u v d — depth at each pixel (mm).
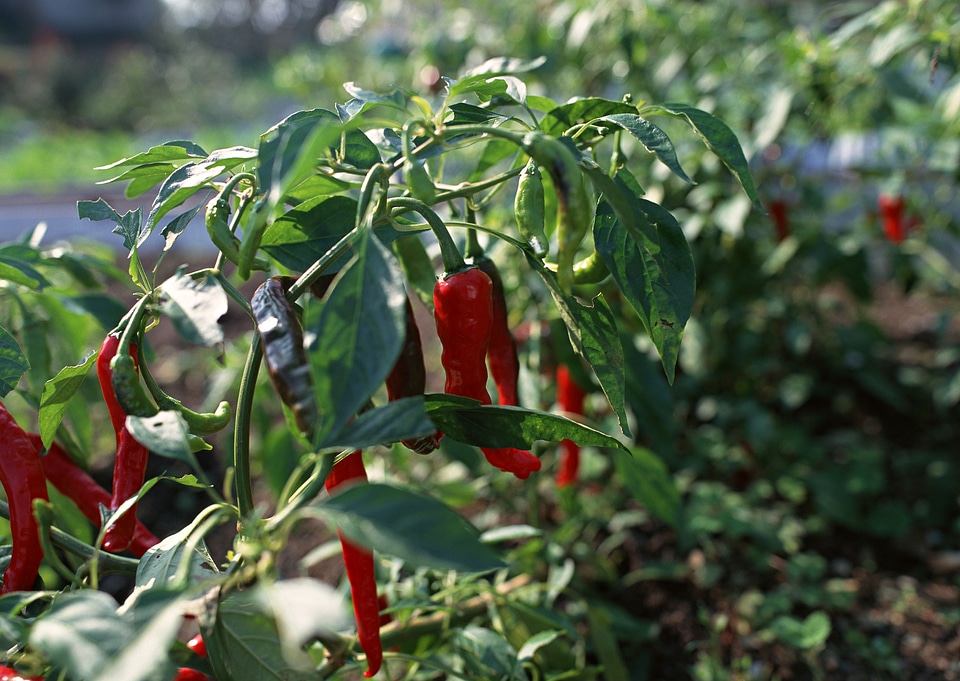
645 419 2139
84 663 714
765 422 2842
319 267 1002
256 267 1075
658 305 1076
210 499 2984
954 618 2307
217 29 21656
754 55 3004
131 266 1044
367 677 1157
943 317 3475
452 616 1751
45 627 740
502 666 1438
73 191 6879
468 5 3822
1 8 23188
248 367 1006
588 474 2584
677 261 1078
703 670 2084
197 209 1054
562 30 3244
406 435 825
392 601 1650
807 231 3256
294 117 1034
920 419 3355
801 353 3416
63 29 23109
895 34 2275
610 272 1084
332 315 820
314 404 882
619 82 3270
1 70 15617
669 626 2287
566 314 1098
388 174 978
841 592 2375
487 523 2580
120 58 16938
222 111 13930
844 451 3182
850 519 2684
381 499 763
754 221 3145
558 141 934
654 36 3209
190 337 855
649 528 2670
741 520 2473
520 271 2135
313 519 2779
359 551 1050
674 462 2418
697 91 3072
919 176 3111
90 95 14312
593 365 1109
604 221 1082
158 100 14016
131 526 1040
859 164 3648
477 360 1081
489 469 2340
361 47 4570
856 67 2617
